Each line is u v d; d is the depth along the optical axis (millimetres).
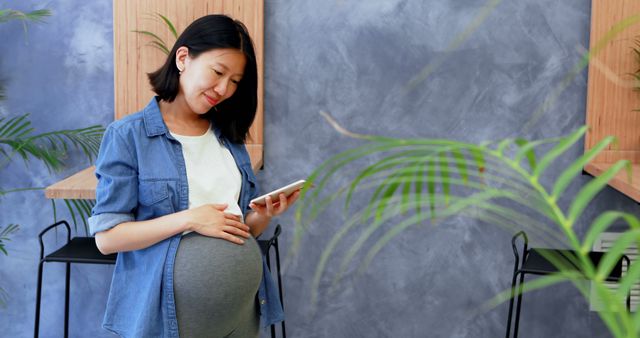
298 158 3445
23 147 3232
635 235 563
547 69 3352
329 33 3367
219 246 2082
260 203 2291
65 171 3498
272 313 2359
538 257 3000
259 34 3314
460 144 693
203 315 2064
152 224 2051
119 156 2076
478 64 3359
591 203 3426
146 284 2090
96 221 2057
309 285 3537
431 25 3346
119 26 3316
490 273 3494
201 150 2205
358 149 796
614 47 3262
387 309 3537
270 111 3424
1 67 3414
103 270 3566
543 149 3389
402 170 739
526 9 3328
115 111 3359
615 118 3295
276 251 3215
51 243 3553
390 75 3379
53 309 3596
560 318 3518
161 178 2111
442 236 3482
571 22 3324
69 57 3414
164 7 3311
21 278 3572
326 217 3482
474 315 3516
